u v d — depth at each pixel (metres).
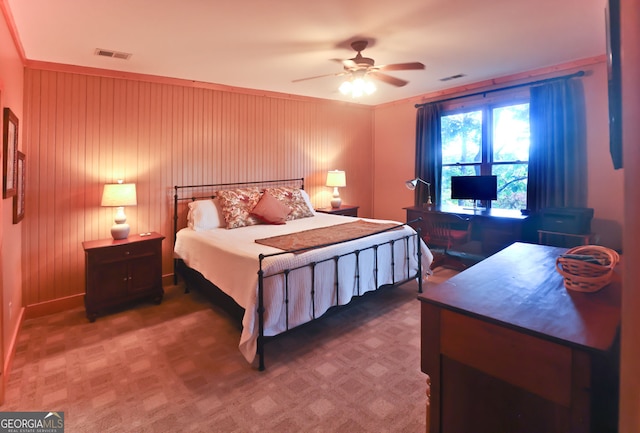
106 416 1.82
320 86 4.43
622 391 0.60
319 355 2.42
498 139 4.47
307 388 2.05
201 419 1.80
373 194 6.11
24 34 2.62
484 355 1.06
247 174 4.54
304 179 5.21
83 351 2.51
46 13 2.32
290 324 2.41
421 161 5.12
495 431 1.05
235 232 3.49
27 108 3.06
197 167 4.11
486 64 3.70
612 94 0.99
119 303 3.20
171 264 4.00
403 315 3.09
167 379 2.15
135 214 3.71
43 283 3.20
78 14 2.35
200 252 3.21
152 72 3.64
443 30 2.78
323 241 2.86
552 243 3.66
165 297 3.62
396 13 2.47
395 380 2.12
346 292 2.78
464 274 1.47
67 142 3.27
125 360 2.38
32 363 2.34
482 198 4.40
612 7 0.92
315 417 1.80
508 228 3.83
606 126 3.54
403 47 3.15
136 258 3.28
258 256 2.39
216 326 2.93
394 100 5.55
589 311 1.07
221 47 3.01
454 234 4.27
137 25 2.54
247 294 2.37
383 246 3.17
